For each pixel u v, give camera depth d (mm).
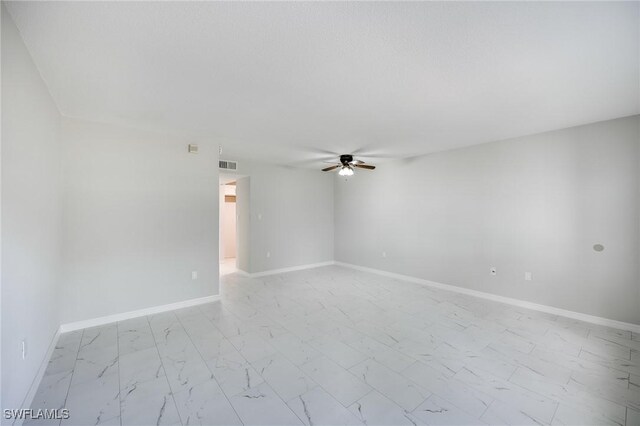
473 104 2787
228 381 2223
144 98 2627
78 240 3166
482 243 4359
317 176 6883
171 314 3650
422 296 4445
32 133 2018
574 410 1912
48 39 1752
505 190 4094
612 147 3234
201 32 1687
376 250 6094
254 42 1787
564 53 1910
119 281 3426
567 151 3549
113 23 1604
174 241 3834
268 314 3664
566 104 2791
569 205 3539
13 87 1646
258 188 5875
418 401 1999
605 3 1447
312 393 2084
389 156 5270
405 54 1925
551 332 3105
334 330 3178
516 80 2295
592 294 3379
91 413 1864
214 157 4195
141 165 3578
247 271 5863
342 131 3654
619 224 3203
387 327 3258
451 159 4738
